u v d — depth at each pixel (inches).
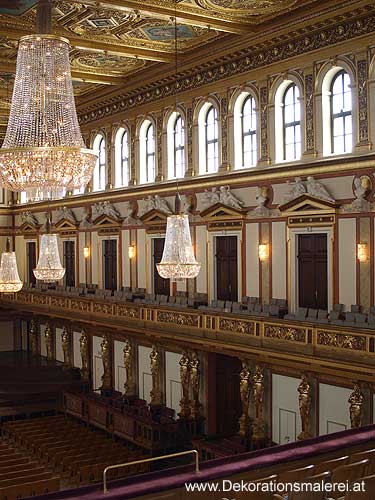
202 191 959.0
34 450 932.6
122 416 986.1
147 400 1058.7
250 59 864.9
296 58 803.4
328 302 768.3
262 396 820.0
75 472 813.9
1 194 1604.3
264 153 852.0
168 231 581.9
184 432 925.2
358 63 730.2
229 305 882.1
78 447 923.4
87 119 1258.6
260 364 810.2
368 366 627.2
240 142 901.8
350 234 743.7
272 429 818.8
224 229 915.4
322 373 701.9
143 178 1109.1
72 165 371.6
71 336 1299.2
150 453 900.6
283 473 341.4
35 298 1256.2
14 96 385.1
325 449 377.4
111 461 843.4
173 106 1019.9
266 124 848.9
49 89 378.3
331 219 761.0
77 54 933.8
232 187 904.9
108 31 841.5
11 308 1369.3
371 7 696.4
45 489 716.0
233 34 844.6
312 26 760.3
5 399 1173.7
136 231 1112.8
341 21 735.7
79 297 1108.5
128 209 1132.5
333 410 734.5
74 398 1136.8
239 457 362.6
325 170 768.3
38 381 1221.7
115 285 1184.8
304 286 809.5
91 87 1141.1
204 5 740.7
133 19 794.2
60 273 828.0
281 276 832.9
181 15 755.4
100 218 1198.9
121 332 1047.0
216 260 940.0
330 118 778.2
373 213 717.3
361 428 413.7
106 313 1027.9
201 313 835.4
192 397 949.2
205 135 965.8
